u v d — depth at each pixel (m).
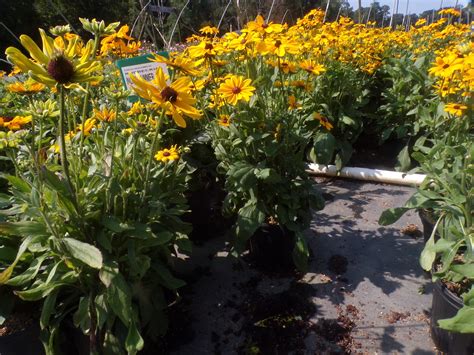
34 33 16.73
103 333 1.83
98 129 2.26
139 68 2.66
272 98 2.67
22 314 1.92
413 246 3.01
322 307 2.43
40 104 1.76
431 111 3.72
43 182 1.59
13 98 3.24
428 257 2.05
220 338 2.24
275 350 2.14
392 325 2.27
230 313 2.42
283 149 2.59
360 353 2.10
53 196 1.60
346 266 2.80
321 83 4.17
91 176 1.78
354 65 4.61
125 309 1.61
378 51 5.10
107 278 1.61
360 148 5.22
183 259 3.00
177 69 1.72
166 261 2.33
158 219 2.12
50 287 1.62
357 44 4.80
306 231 3.28
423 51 5.52
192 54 2.46
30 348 1.83
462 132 2.99
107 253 1.75
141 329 2.03
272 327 2.29
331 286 2.61
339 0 8.54
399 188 4.08
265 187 2.55
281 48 2.40
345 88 4.46
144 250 1.98
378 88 5.31
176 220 2.18
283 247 2.75
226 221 3.42
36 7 16.23
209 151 3.19
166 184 2.43
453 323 1.43
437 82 3.88
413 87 4.70
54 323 1.75
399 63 4.74
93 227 1.75
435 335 2.07
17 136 1.66
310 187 2.67
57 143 2.01
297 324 2.31
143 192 1.84
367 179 4.25
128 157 2.03
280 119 2.54
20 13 15.98
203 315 2.42
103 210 1.78
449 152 2.34
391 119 4.87
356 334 2.22
